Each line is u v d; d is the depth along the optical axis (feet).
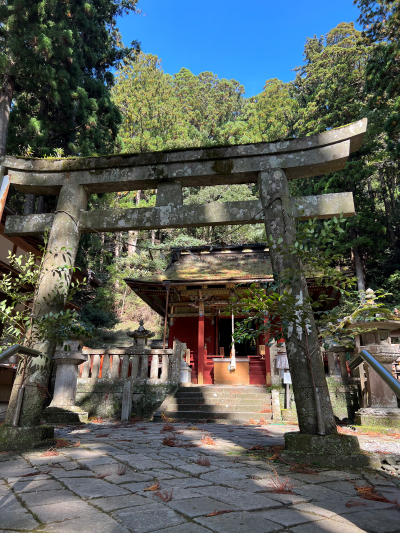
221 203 17.40
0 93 54.13
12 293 16.69
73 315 15.78
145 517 7.12
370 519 7.37
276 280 15.39
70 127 65.98
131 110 154.92
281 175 16.83
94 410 34.94
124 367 36.37
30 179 18.74
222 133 182.50
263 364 48.34
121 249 134.51
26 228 18.31
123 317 116.57
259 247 60.70
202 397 34.81
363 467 11.99
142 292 53.36
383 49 67.97
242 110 234.79
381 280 95.76
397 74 66.39
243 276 46.85
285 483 9.46
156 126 160.45
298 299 13.82
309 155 16.83
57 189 19.17
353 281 14.40
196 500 8.23
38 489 8.86
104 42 82.17
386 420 23.02
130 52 82.99
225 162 17.56
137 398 34.96
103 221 18.07
